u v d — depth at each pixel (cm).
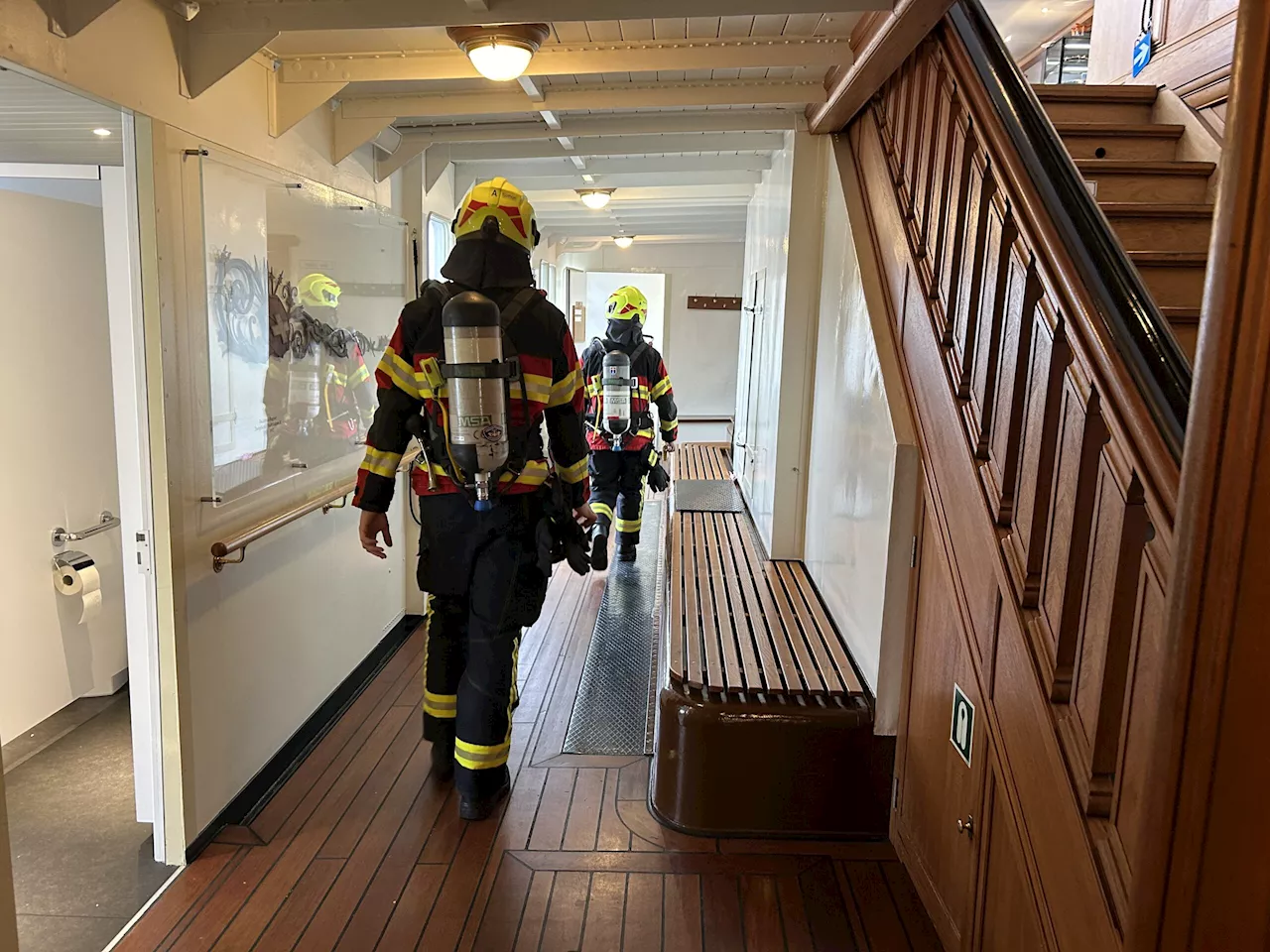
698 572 359
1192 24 346
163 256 202
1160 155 327
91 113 206
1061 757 139
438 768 270
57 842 238
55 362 310
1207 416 84
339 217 309
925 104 232
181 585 214
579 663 365
